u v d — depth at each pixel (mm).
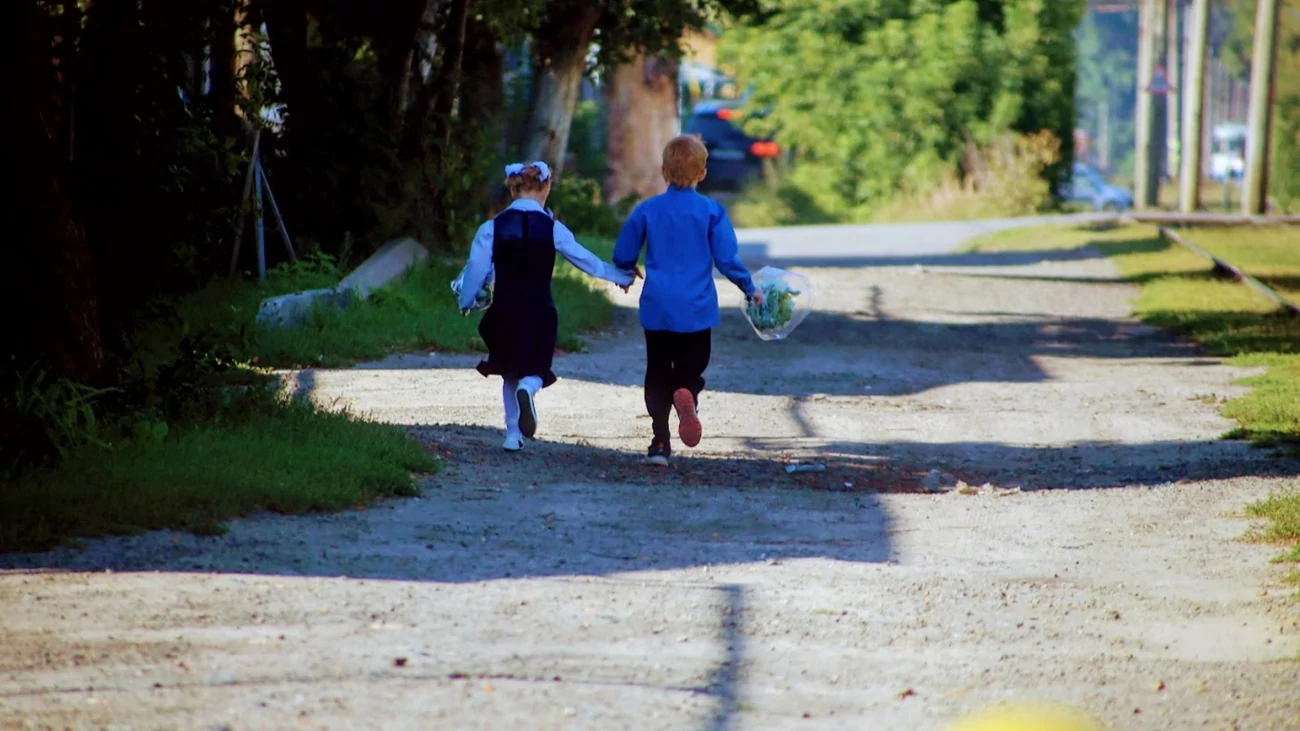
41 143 31016
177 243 39844
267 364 47938
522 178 35438
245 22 64250
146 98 36125
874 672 19734
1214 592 24500
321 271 62531
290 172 68750
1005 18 173125
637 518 29672
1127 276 93125
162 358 41094
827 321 70688
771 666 19859
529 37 98250
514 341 35062
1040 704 18328
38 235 31016
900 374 54719
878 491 34156
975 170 167750
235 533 25828
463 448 35875
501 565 24969
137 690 17734
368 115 68875
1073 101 175500
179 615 20922
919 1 172375
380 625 20891
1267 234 122750
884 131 169875
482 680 18578
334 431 33188
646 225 34688
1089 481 35594
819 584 24609
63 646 19375
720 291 82500
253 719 16828
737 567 25719
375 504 29219
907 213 160625
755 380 52062
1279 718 17953
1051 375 55438
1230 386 52250
